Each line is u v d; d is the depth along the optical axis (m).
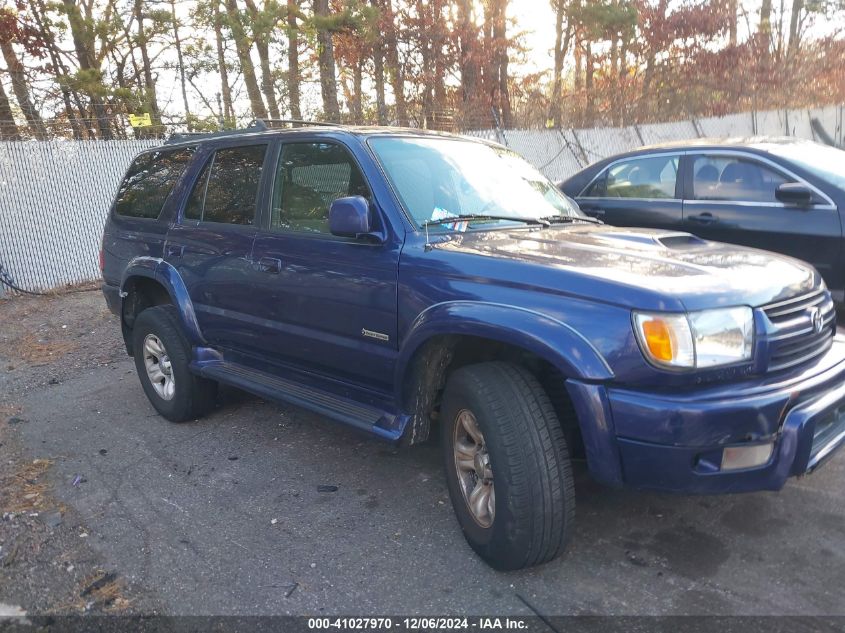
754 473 2.61
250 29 16.89
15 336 7.57
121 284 5.27
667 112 23.56
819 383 2.76
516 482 2.74
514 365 2.99
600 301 2.65
